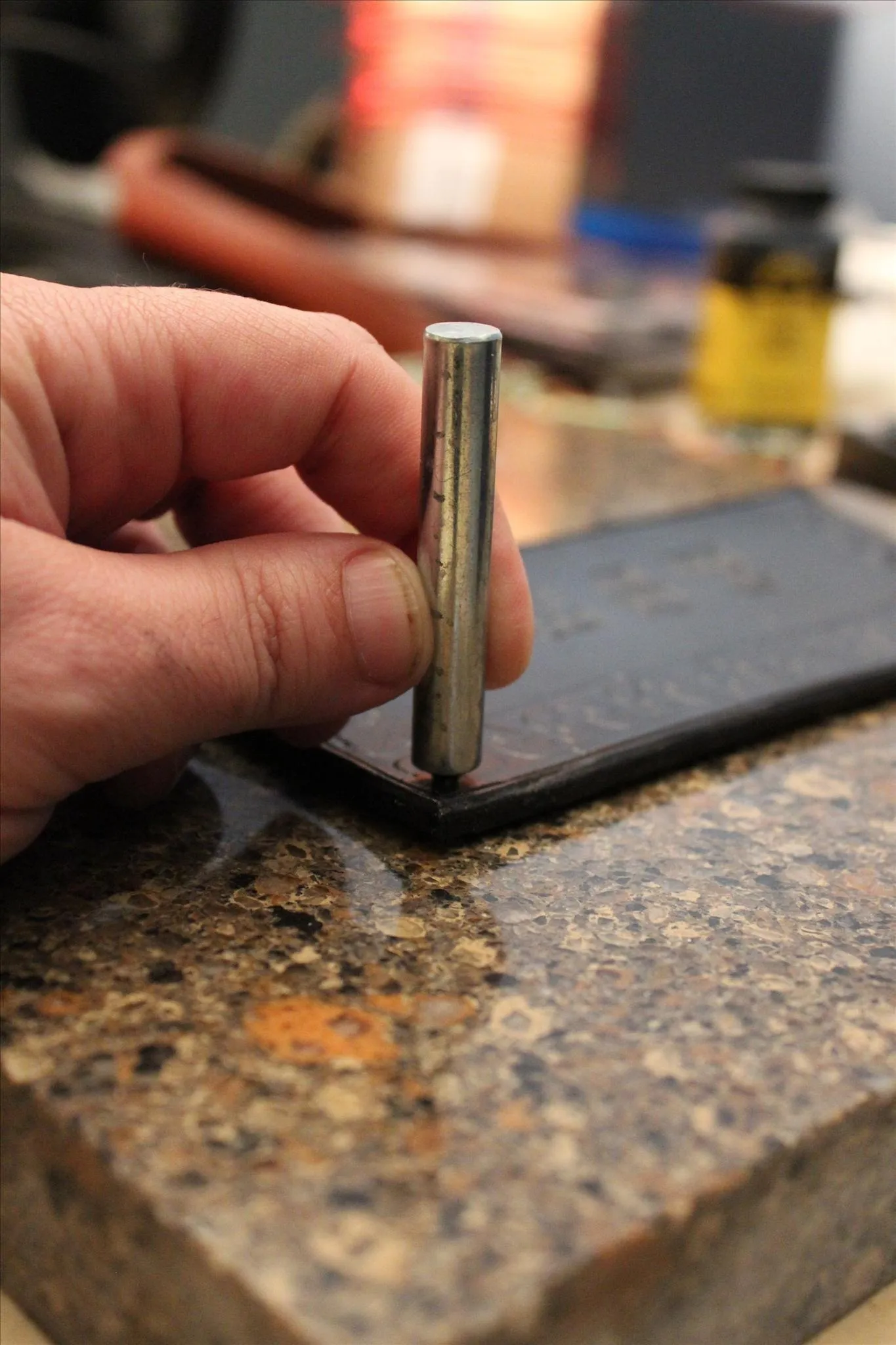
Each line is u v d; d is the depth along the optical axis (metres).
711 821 0.28
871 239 0.70
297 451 0.27
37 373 0.24
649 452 0.52
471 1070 0.22
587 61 0.80
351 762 0.28
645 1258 0.20
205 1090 0.22
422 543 0.25
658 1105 0.22
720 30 0.84
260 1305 0.19
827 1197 0.22
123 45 0.77
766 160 0.87
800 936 0.25
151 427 0.25
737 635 0.33
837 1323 0.23
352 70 0.86
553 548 0.38
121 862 0.26
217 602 0.24
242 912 0.25
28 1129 0.22
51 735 0.23
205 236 0.58
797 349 0.52
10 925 0.25
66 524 0.26
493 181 0.79
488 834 0.27
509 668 0.27
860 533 0.40
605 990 0.24
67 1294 0.22
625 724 0.30
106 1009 0.23
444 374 0.24
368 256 0.67
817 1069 0.22
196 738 0.25
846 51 0.87
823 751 0.31
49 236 0.69
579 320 0.60
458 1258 0.19
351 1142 0.21
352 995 0.23
